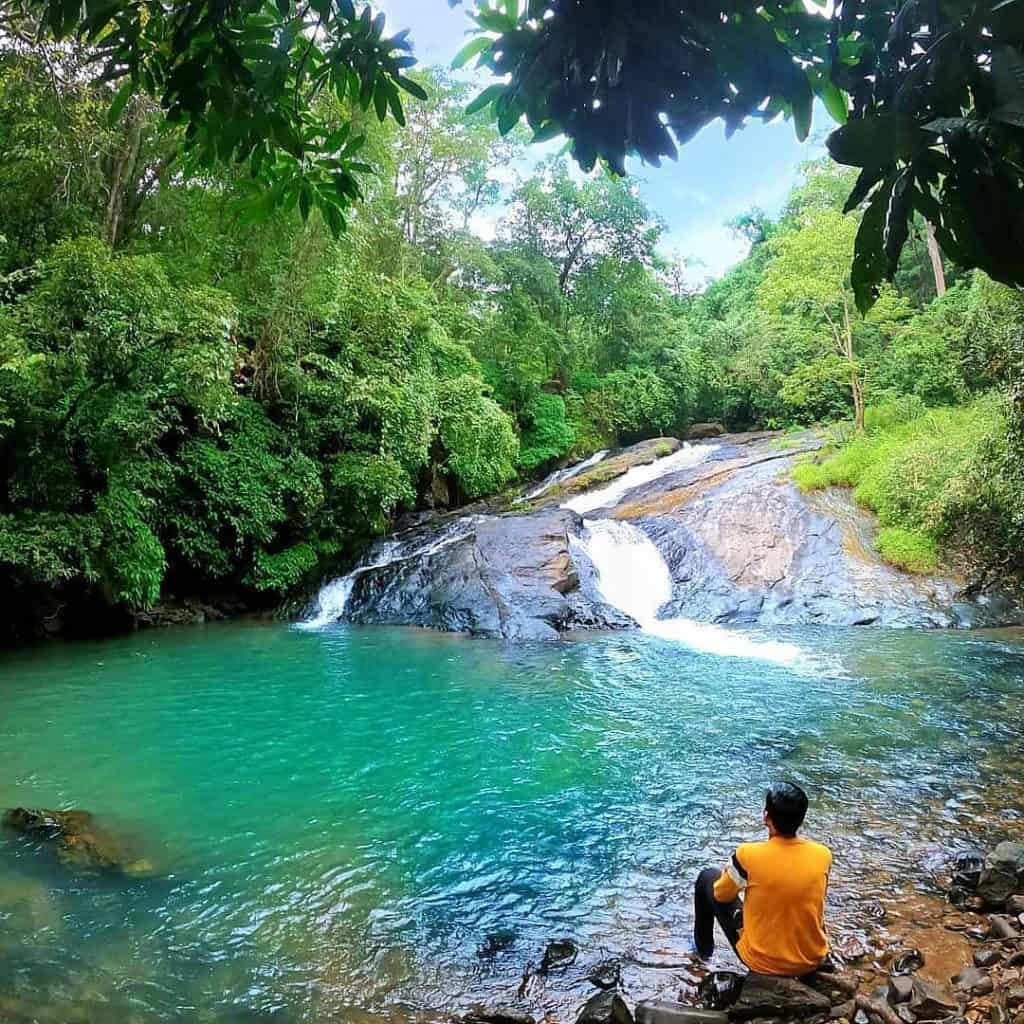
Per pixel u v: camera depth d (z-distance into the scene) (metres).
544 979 3.79
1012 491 12.20
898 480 15.02
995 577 14.02
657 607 14.77
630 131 2.15
